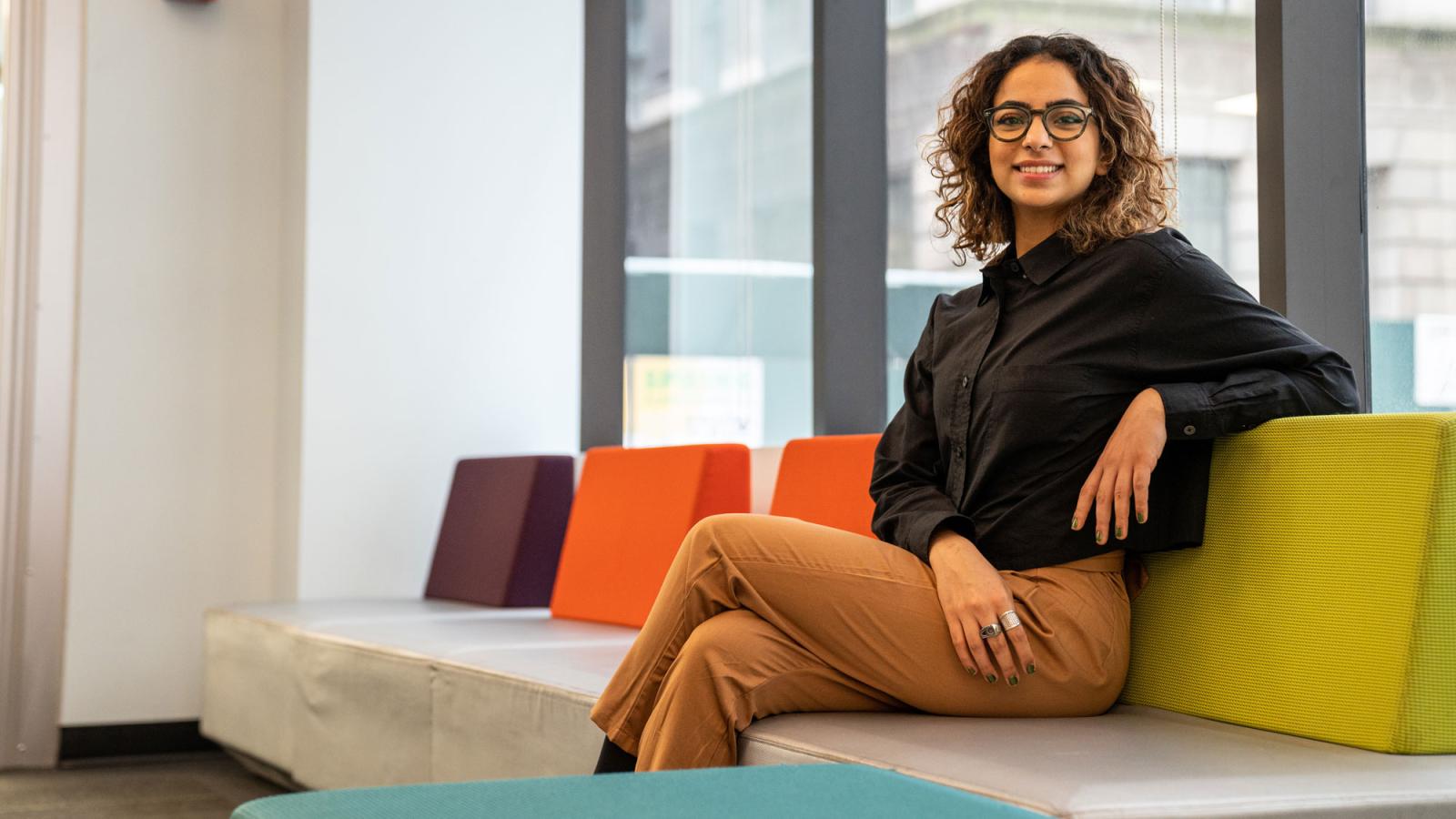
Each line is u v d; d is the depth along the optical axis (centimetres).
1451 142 220
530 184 456
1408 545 163
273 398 447
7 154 423
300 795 107
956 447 198
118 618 427
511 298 451
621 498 345
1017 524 188
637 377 459
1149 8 277
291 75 445
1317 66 238
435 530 437
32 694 418
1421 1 226
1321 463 174
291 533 427
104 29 432
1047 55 196
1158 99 276
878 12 352
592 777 116
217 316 442
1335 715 166
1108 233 191
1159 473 189
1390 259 233
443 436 440
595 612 343
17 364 422
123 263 432
